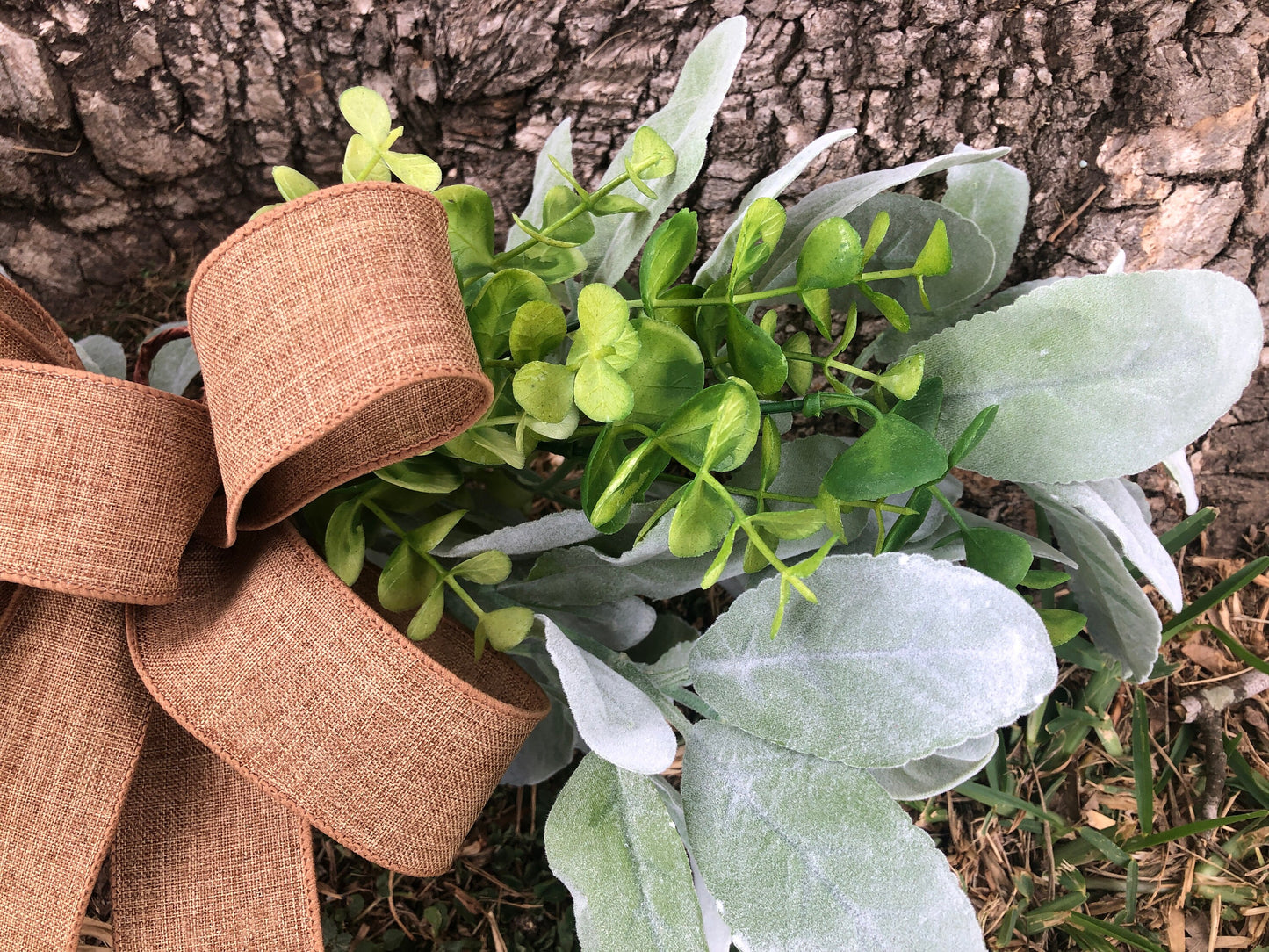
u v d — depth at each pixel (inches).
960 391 23.6
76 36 27.3
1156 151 29.6
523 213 29.2
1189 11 27.6
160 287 33.2
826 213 24.1
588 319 18.3
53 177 29.9
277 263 17.7
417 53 28.8
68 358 22.7
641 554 21.8
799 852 21.6
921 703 20.4
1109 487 26.2
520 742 21.5
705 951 21.2
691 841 22.6
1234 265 31.7
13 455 18.9
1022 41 28.2
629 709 21.6
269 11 27.6
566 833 22.5
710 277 23.2
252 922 22.1
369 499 23.0
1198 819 34.2
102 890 30.4
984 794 31.7
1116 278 21.6
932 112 29.3
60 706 21.3
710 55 23.3
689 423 18.9
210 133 29.8
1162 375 21.7
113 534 19.3
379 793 20.3
